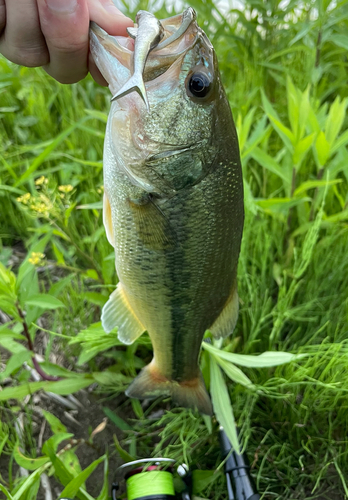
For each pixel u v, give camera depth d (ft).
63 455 1.17
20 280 1.21
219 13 2.15
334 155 1.80
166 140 0.82
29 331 1.34
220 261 0.94
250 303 1.45
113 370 1.43
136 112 0.81
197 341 1.08
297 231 1.51
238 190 0.89
